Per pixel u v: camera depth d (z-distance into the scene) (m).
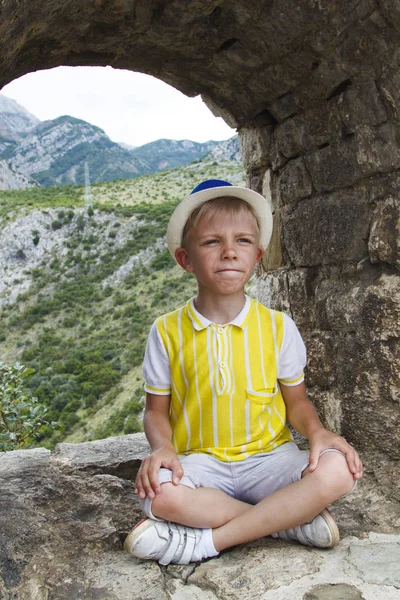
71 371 35.06
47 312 44.94
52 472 1.88
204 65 2.17
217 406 1.39
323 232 2.05
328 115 1.92
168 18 1.83
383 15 1.50
